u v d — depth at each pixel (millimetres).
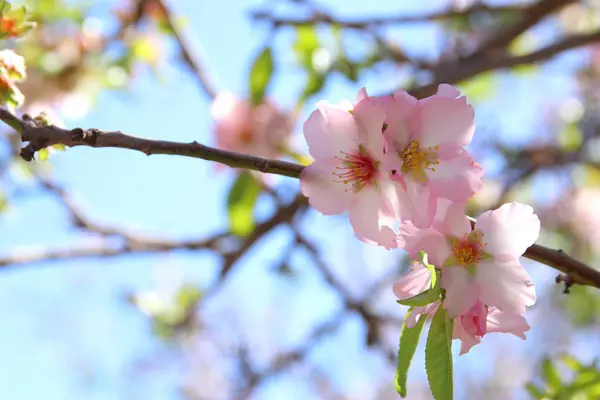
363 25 853
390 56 895
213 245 906
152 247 894
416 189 587
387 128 589
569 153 1219
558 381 662
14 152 874
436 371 575
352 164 594
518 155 1222
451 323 577
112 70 966
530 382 666
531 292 583
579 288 1432
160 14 952
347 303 1005
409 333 582
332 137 597
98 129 584
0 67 597
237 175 800
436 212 587
